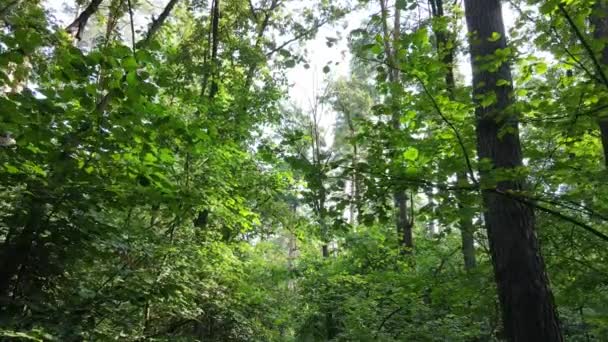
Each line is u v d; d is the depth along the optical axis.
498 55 3.83
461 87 4.09
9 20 5.20
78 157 3.68
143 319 6.92
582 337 7.73
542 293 4.26
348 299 10.16
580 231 5.63
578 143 5.11
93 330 4.20
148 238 6.54
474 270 6.09
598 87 3.67
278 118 9.70
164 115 3.36
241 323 10.23
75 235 3.84
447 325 8.35
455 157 4.09
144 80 3.34
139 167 3.66
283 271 12.06
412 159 3.98
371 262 11.40
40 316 3.61
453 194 3.88
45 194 3.65
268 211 10.86
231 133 8.17
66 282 4.33
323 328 12.40
